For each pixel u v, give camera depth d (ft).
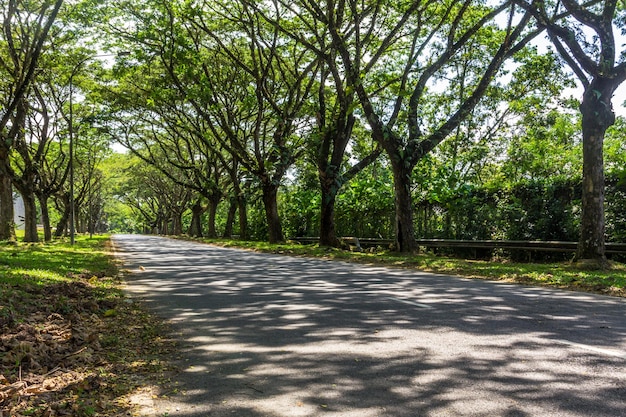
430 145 63.46
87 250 85.10
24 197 101.50
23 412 12.34
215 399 13.71
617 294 31.30
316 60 84.94
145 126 136.05
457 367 15.96
